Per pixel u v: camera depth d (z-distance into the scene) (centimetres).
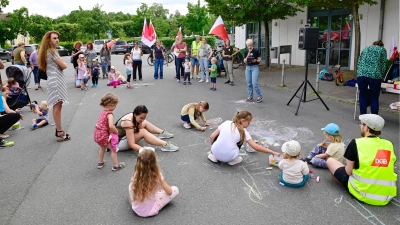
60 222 316
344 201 343
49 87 527
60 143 543
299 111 720
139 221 314
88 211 335
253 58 797
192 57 1252
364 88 607
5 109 584
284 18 1377
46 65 524
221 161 444
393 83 641
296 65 1545
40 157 483
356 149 331
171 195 338
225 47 1088
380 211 324
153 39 1550
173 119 671
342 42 1348
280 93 935
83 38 4681
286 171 375
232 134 421
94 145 529
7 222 318
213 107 774
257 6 1278
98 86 1136
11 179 412
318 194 358
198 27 3466
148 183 311
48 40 516
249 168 429
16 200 361
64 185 392
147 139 486
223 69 1322
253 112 717
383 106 744
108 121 415
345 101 803
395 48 876
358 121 632
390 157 326
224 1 1272
